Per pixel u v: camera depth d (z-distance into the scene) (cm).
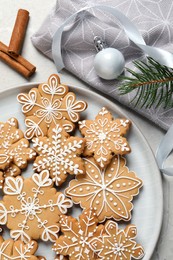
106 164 51
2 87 56
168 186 53
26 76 55
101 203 51
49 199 51
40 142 51
